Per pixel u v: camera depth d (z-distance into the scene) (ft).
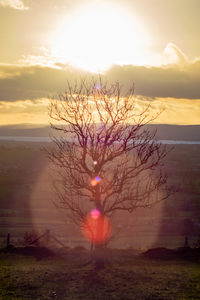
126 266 77.87
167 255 89.61
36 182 319.88
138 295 58.70
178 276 69.36
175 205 228.22
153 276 69.41
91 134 74.74
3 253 93.25
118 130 74.38
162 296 57.72
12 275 70.54
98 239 77.10
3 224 181.37
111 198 144.97
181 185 324.80
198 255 88.84
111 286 63.41
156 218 192.54
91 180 75.77
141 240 150.92
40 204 232.12
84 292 60.70
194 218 199.62
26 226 177.58
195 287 62.44
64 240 144.46
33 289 62.34
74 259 87.15
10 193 270.87
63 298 57.36
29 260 86.43
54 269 75.15
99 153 75.15
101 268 75.36
